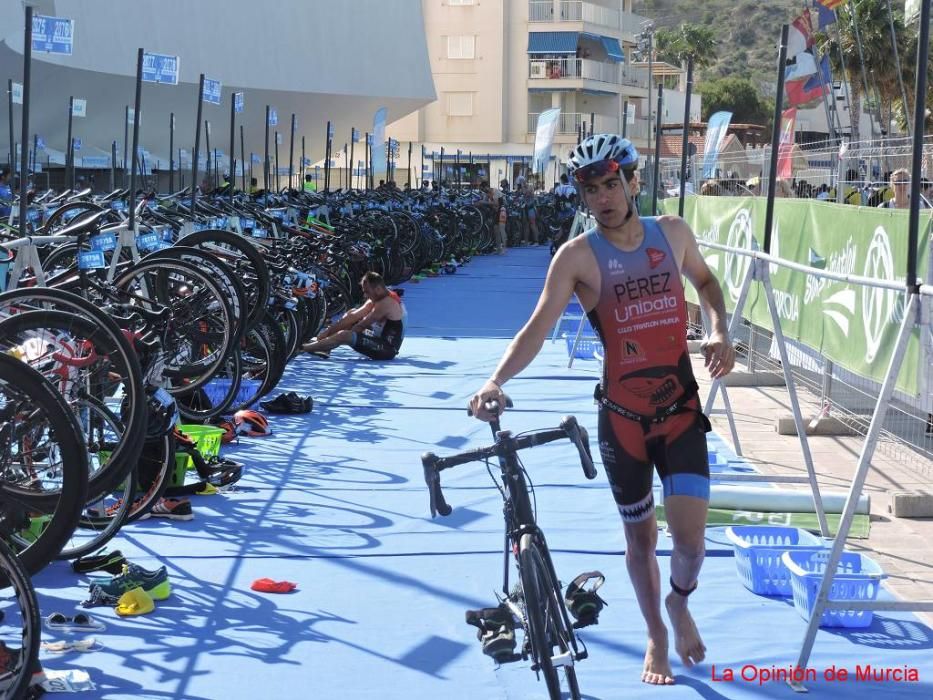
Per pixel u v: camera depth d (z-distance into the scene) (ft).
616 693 11.60
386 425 25.59
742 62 488.44
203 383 21.34
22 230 18.42
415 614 13.91
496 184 170.50
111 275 20.75
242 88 97.14
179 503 17.79
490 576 15.30
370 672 12.16
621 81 176.76
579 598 10.55
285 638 13.09
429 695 11.59
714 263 32.45
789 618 13.85
